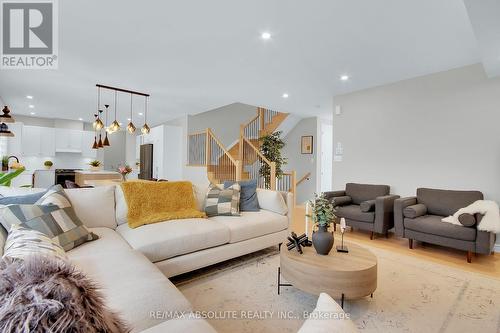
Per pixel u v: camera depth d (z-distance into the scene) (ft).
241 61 11.14
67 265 2.17
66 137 25.93
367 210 12.26
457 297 7.02
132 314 3.54
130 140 31.71
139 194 8.54
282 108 20.15
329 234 6.86
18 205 5.80
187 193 9.61
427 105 12.44
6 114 11.07
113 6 7.39
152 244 6.84
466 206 10.61
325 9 7.40
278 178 21.85
